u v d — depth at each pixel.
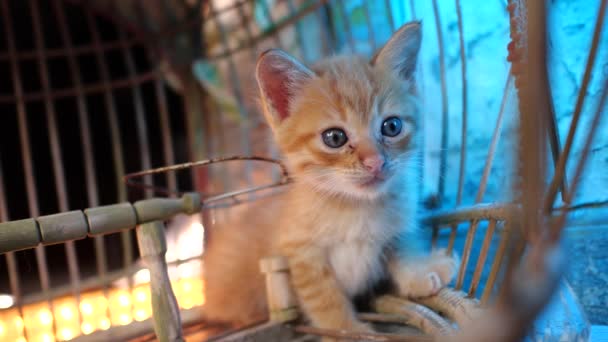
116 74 0.51
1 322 0.32
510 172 0.11
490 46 0.24
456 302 0.19
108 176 0.53
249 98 0.37
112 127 0.45
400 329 0.20
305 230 0.22
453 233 0.23
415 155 0.23
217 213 0.32
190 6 0.43
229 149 0.45
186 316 0.27
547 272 0.09
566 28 0.21
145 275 0.35
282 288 0.21
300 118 0.23
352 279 0.23
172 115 0.52
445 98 0.25
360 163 0.21
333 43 0.35
